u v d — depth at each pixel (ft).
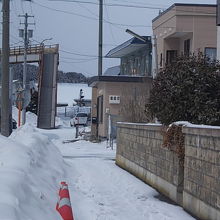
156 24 125.49
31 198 23.99
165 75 44.06
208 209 30.89
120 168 62.34
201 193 32.42
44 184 31.04
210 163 30.81
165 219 32.19
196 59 44.01
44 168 39.09
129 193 42.37
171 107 42.32
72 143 122.93
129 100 103.60
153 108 45.44
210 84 42.14
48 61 197.67
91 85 143.43
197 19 107.34
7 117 61.93
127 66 169.68
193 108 41.63
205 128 31.65
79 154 87.35
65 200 20.70
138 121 95.14
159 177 44.01
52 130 181.57
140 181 50.37
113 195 40.50
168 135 39.86
